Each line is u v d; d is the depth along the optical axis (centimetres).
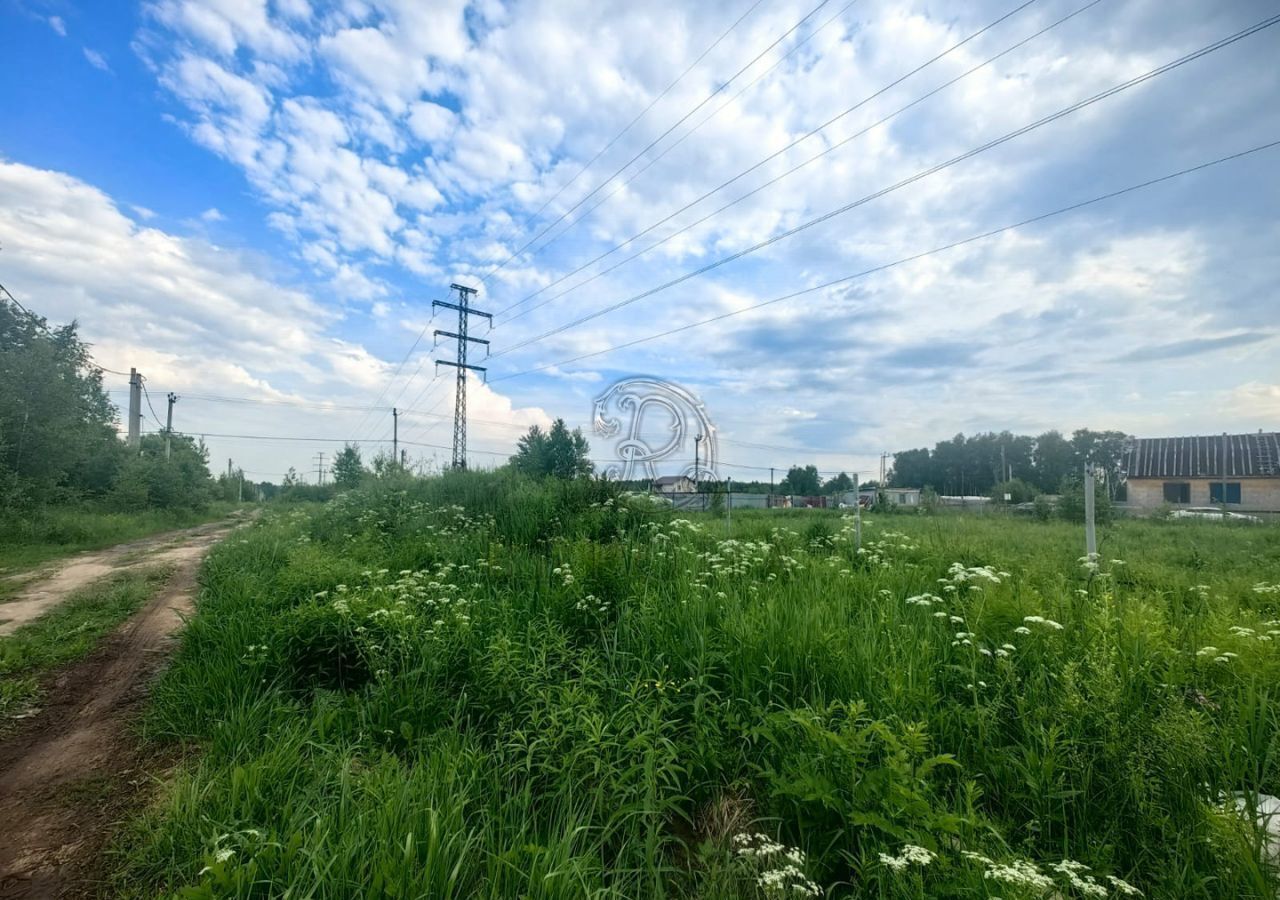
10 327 2116
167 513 2784
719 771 336
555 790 318
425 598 577
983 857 218
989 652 394
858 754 288
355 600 543
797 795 284
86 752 394
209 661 498
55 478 1853
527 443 1977
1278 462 3547
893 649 414
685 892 271
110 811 324
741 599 571
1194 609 586
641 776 312
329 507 1650
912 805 254
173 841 279
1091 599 544
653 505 1063
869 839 264
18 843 295
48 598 886
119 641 654
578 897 235
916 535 1208
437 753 334
